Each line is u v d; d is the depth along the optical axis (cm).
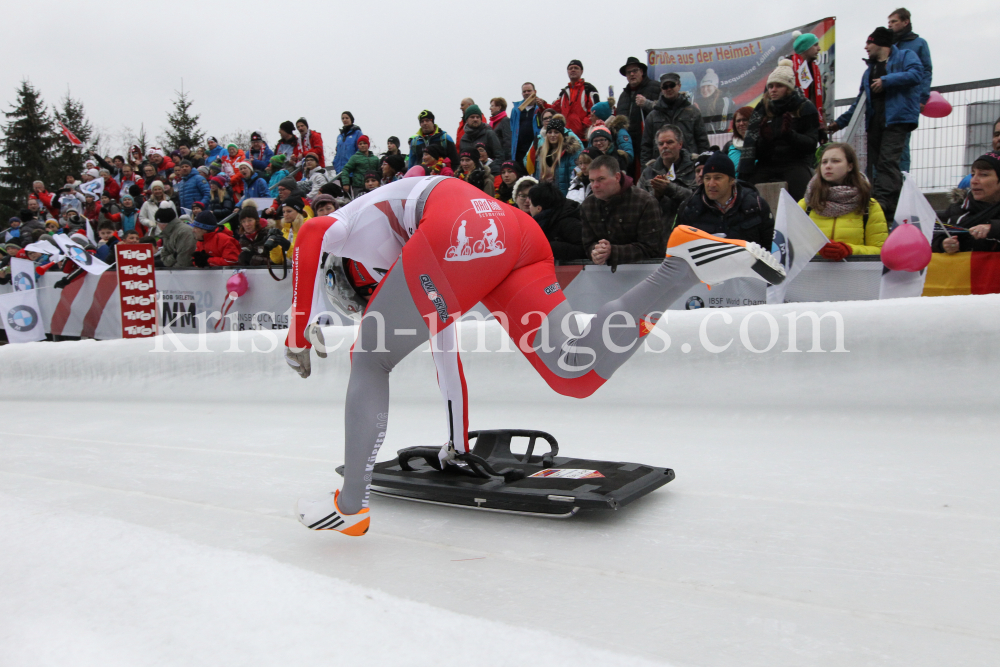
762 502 218
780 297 383
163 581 151
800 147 452
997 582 157
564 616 150
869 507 208
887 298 362
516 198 502
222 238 675
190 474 298
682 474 254
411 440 338
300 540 207
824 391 327
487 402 401
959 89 566
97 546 173
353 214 211
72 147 3266
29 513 206
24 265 721
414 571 179
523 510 212
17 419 480
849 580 162
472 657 118
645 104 579
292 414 431
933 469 239
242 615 135
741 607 151
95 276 682
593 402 376
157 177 1066
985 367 302
